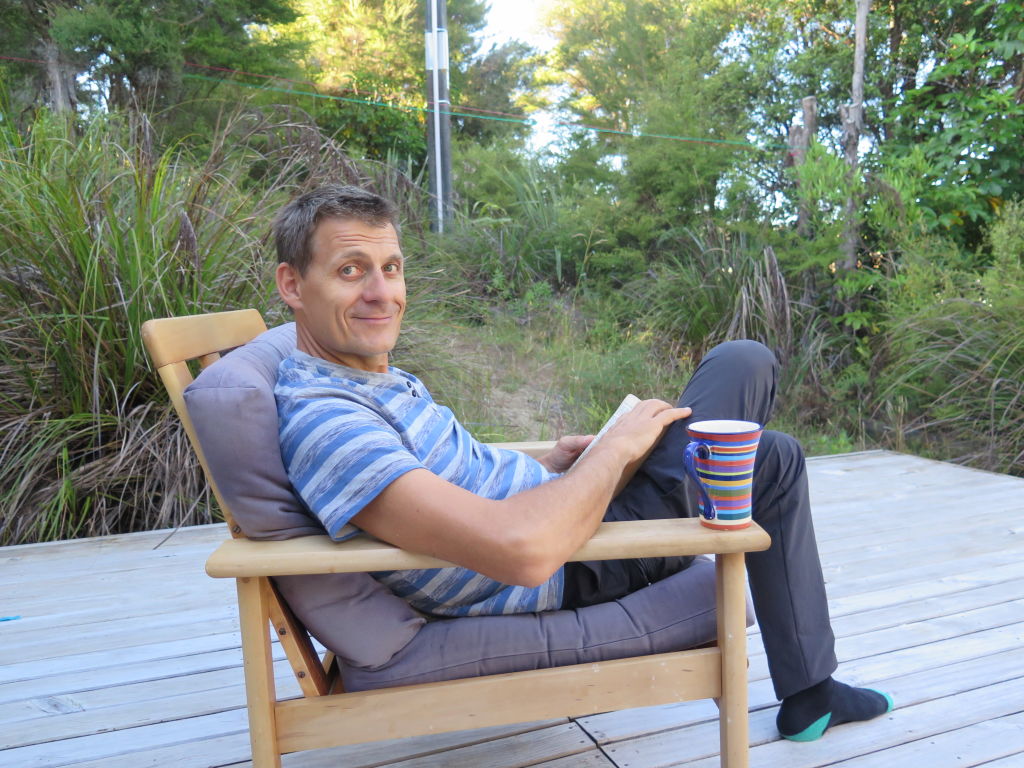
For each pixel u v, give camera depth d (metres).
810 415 5.05
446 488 1.16
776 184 6.01
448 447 1.40
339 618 1.26
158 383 3.28
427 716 1.27
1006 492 3.58
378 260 1.33
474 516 1.13
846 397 5.17
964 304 4.53
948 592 2.47
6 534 3.11
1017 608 2.34
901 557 2.78
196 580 2.67
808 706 1.66
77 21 6.44
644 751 1.67
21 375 3.23
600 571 1.46
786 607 1.60
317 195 1.33
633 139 6.51
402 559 1.16
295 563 1.15
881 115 6.87
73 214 3.13
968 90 5.93
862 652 2.08
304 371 1.36
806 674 1.61
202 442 1.20
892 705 1.80
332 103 8.49
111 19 6.51
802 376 5.09
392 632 1.30
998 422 4.30
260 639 1.21
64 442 3.14
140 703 1.90
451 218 6.02
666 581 1.43
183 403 1.25
